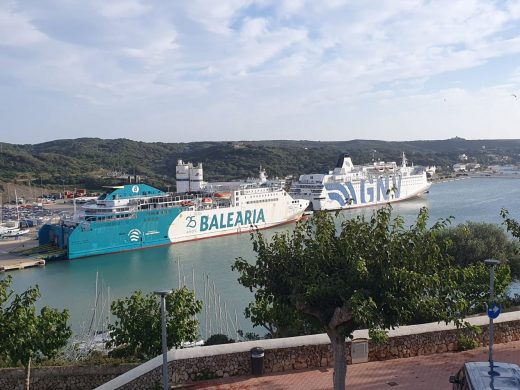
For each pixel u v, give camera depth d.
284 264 19.55
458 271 18.86
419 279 16.81
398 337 24.66
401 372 22.77
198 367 22.55
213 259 95.19
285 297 19.72
